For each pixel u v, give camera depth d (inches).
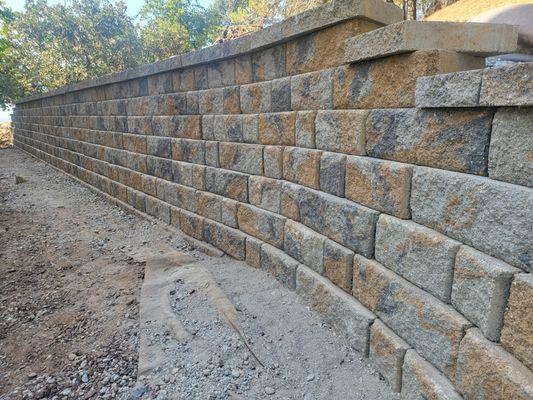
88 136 317.1
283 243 133.3
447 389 70.2
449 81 66.7
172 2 1097.4
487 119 62.2
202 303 126.5
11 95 791.1
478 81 60.7
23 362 107.8
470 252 65.3
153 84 208.1
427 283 76.1
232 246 162.4
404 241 81.7
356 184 97.3
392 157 86.0
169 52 1011.3
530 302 54.1
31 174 420.2
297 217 124.7
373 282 92.2
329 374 94.2
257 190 144.3
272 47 126.4
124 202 265.4
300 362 98.8
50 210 266.2
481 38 76.9
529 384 53.5
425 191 76.3
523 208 55.3
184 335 110.8
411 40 75.4
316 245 114.7
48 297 142.5
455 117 68.5
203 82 168.1
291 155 123.6
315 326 111.0
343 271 103.4
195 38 1117.1
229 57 145.9
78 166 354.3
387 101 85.7
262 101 135.0
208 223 177.2
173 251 180.2
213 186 172.1
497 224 60.2
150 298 133.7
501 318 59.9
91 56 919.0
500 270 58.5
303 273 120.7
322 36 104.7
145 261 170.1
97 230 219.3
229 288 136.0
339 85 100.4
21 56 850.8
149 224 225.9
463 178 66.7
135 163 242.5
